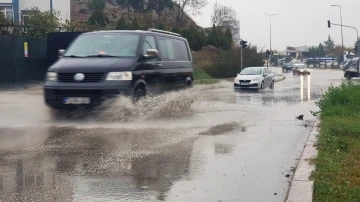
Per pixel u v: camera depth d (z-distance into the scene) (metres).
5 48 23.91
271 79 29.30
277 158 7.76
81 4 67.50
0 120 11.77
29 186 6.18
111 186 6.19
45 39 26.36
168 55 13.94
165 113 13.13
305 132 10.27
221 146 8.72
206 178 6.57
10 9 39.56
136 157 7.80
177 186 6.20
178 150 8.34
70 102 11.68
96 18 40.53
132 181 6.42
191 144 8.88
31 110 13.47
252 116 13.08
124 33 13.06
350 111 12.41
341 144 8.16
